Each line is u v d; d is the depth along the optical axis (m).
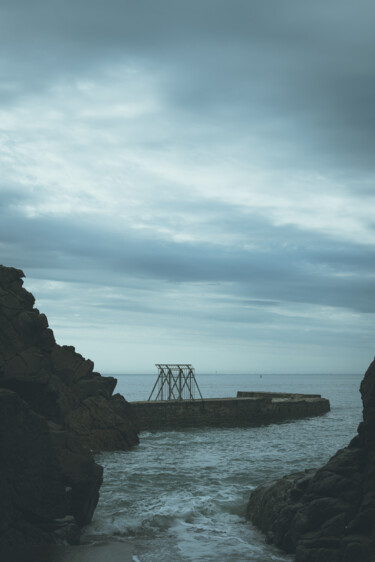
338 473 13.69
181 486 21.20
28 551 12.26
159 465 27.05
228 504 18.20
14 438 13.36
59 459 14.85
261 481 22.09
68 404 31.89
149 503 18.27
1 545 12.54
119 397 37.25
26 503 13.29
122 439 34.44
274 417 59.44
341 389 178.12
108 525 15.62
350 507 12.73
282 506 14.84
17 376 20.58
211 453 32.53
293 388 188.00
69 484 14.78
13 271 22.83
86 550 12.81
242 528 15.62
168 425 51.00
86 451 15.59
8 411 13.35
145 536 14.78
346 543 11.73
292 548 13.34
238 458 29.62
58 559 11.86
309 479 14.74
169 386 57.44
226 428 52.94
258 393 86.44
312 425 56.03
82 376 34.69
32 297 22.91
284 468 25.42
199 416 53.00
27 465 13.45
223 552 13.31
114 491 20.20
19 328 21.36
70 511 14.95
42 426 13.91
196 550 13.45
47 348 22.42
